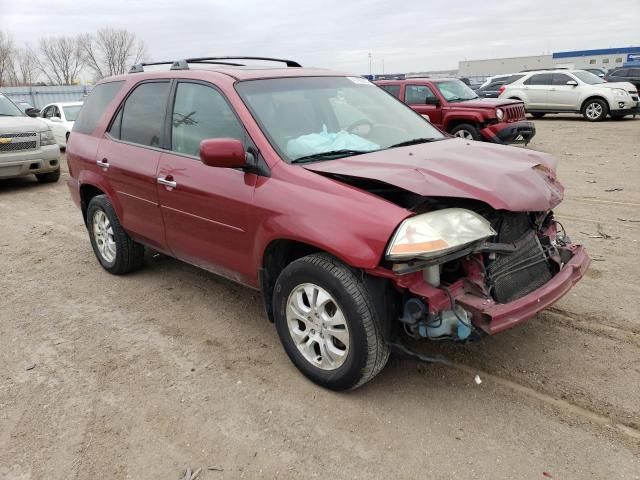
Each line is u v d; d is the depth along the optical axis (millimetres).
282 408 3111
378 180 2830
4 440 2939
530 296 2955
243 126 3498
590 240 5676
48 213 8070
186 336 4000
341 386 3113
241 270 3615
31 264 5727
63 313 4465
